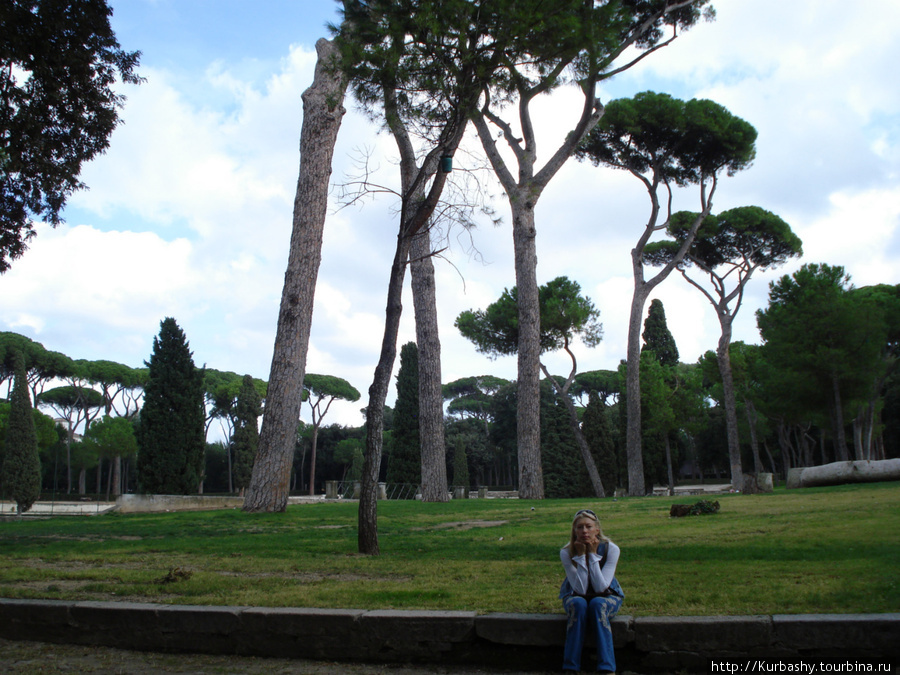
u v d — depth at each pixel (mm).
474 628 4766
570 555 4703
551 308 32844
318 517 13852
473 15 9250
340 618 4980
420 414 21844
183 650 5211
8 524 14562
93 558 8414
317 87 16516
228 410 62031
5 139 12969
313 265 15969
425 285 22219
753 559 6730
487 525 11938
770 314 29656
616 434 55188
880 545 7000
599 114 23438
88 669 4805
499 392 67312
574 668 4398
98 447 50906
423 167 9742
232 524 12703
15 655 5145
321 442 75062
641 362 44281
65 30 12906
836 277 27531
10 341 54188
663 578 5914
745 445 56281
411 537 10266
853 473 18922
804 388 27016
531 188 23578
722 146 30094
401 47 9484
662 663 4426
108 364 61375
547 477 52062
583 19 9789
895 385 41875
